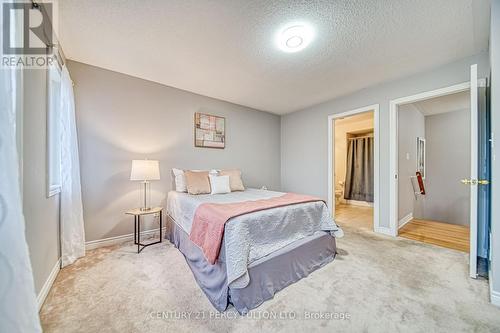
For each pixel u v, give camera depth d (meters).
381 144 2.96
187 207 2.22
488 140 1.92
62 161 1.97
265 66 2.42
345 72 2.58
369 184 5.37
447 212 4.51
